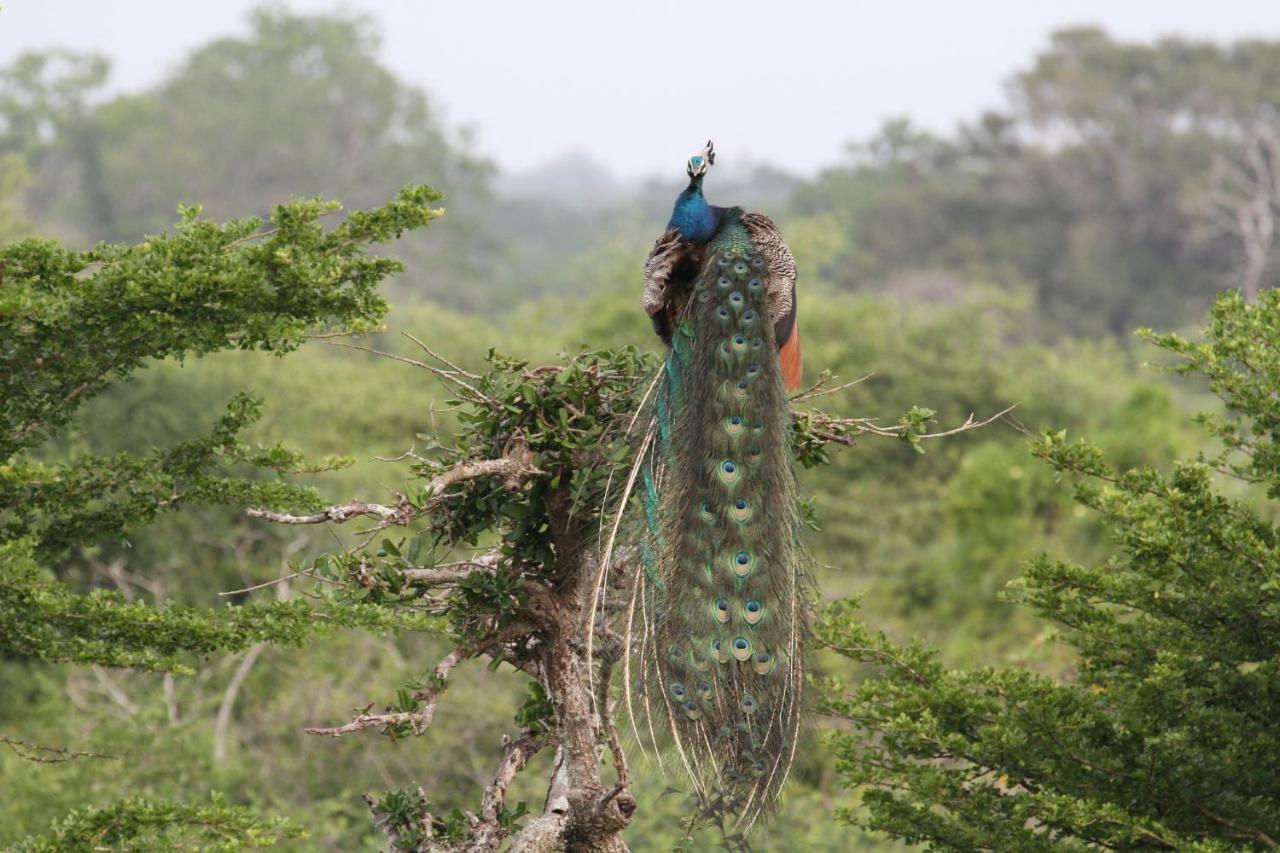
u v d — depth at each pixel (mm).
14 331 12258
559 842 11039
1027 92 93000
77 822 12797
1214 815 13250
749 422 10805
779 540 10570
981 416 46094
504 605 10523
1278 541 13695
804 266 53812
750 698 10148
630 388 11117
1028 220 88562
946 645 32812
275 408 37906
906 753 14117
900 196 90812
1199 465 13414
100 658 13398
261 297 12547
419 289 87938
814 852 21453
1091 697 14102
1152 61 91625
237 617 13773
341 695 27359
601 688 10586
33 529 14672
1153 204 85875
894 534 41406
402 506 10086
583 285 83688
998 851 13297
